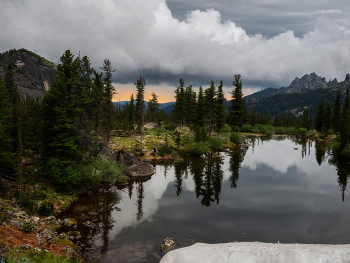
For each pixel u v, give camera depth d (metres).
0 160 21.28
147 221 20.92
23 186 23.31
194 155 54.16
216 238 18.08
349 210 24.08
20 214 17.14
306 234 18.94
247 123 125.69
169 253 7.09
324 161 49.75
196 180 35.25
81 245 16.19
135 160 39.59
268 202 26.30
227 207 24.75
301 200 26.97
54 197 23.48
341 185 32.88
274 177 37.00
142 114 61.16
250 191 30.17
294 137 106.75
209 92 63.03
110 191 29.06
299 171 40.97
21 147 21.45
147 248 16.25
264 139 95.00
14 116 27.53
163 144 55.75
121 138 58.41
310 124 130.38
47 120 26.25
